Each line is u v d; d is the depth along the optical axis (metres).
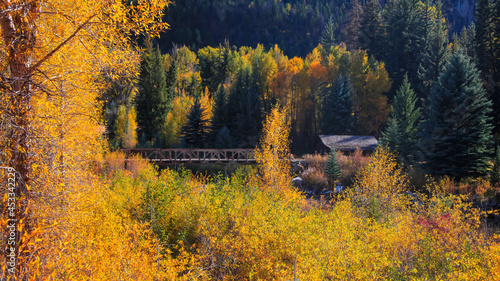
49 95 5.30
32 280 4.47
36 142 5.20
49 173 5.46
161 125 49.84
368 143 43.28
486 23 49.06
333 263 7.10
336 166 30.48
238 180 11.05
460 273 6.76
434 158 28.30
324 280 7.02
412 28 71.69
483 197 20.48
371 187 17.41
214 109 48.12
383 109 60.19
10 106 4.79
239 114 46.19
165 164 30.67
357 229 10.48
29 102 5.05
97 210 8.46
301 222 8.76
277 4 195.88
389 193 16.83
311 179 30.98
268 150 21.06
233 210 8.93
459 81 29.28
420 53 64.06
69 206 6.12
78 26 5.12
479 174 26.89
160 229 8.57
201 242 8.08
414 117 43.00
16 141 4.89
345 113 56.31
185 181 10.86
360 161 31.30
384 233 9.09
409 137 37.28
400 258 7.89
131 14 5.05
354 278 6.90
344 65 70.44
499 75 42.06
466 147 27.38
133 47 5.33
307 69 70.94
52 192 5.56
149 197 9.37
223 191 10.12
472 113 28.19
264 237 7.76
